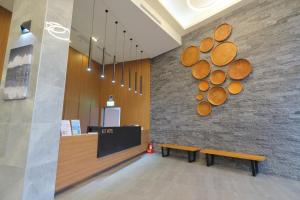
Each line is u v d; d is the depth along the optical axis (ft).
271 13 15.83
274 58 15.25
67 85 22.57
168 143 22.25
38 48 8.58
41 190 8.25
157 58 25.23
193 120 20.31
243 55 17.22
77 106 24.08
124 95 27.02
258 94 15.89
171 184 11.85
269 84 15.33
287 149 13.91
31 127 7.93
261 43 16.16
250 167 15.57
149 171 14.82
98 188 10.96
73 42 21.88
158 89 24.29
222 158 17.53
